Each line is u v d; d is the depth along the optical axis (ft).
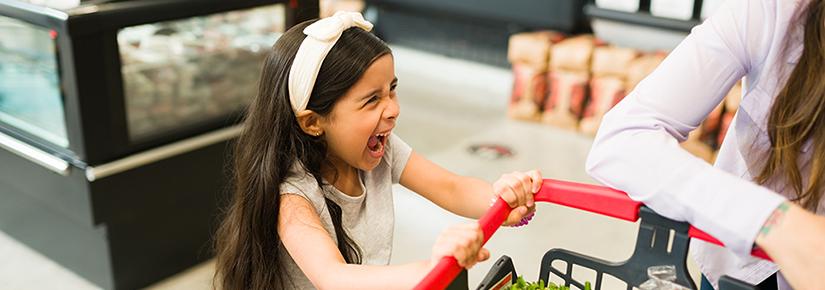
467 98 15.62
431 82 16.61
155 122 8.25
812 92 3.00
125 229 8.14
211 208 8.90
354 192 4.15
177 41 8.27
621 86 12.93
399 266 3.26
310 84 3.64
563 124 13.80
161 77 8.27
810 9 2.94
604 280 8.33
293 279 4.06
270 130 3.83
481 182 4.33
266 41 9.10
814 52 2.96
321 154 3.90
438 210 10.46
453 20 16.48
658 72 3.21
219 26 8.63
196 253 8.98
